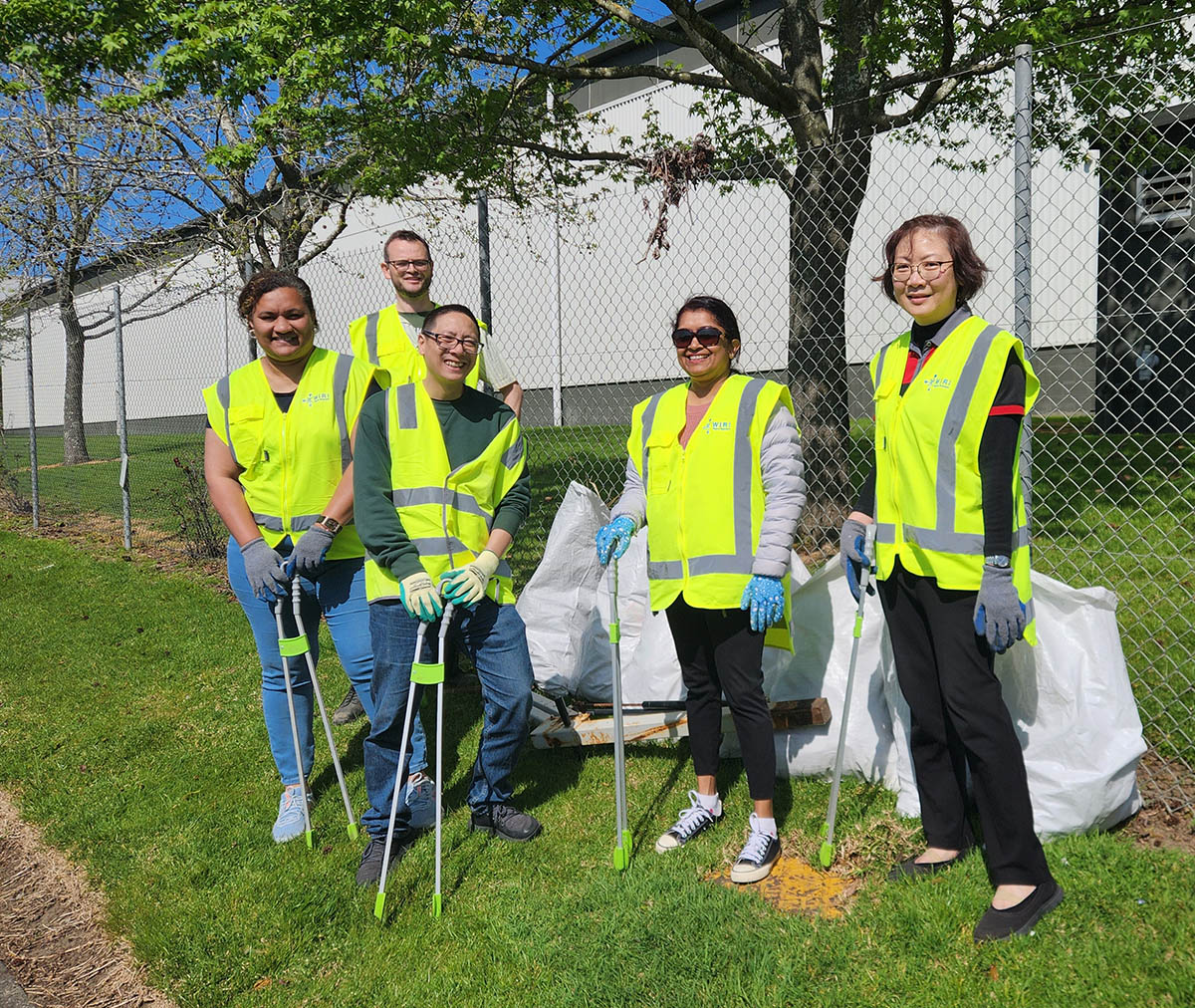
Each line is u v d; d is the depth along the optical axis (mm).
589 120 8203
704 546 2920
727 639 2928
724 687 2967
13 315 14680
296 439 3277
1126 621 4496
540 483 8930
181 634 5914
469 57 6414
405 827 3166
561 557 4238
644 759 3740
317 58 5816
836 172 6109
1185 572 5094
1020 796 2461
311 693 3465
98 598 6992
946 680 2531
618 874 2918
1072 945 2361
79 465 15594
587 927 2664
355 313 11531
